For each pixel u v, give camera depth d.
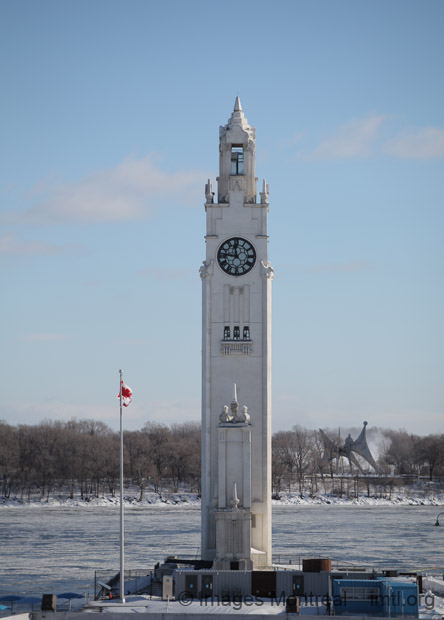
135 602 165.50
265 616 150.75
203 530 198.38
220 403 199.88
